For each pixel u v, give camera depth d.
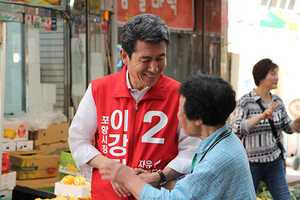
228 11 5.74
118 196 1.73
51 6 4.75
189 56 6.03
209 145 1.44
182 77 6.02
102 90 1.79
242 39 5.69
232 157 1.35
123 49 1.65
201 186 1.32
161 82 1.78
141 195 1.39
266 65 3.22
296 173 4.55
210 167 1.33
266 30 5.59
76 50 4.86
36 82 4.74
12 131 4.16
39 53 4.76
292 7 5.66
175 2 5.79
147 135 1.73
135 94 1.76
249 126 3.07
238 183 1.35
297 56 5.51
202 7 5.90
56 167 4.02
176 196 1.32
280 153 3.24
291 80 5.53
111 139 1.76
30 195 3.97
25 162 3.79
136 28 1.56
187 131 1.50
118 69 5.16
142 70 1.60
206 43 5.93
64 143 4.66
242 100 3.26
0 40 2.32
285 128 3.31
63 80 4.90
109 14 4.95
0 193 3.10
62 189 2.61
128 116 1.75
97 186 1.79
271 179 3.22
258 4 5.62
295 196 3.86
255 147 3.17
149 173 1.66
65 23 4.87
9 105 4.53
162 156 1.74
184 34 5.96
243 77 5.68
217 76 1.46
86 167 1.82
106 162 1.51
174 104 1.76
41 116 4.45
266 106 3.23
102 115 1.78
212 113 1.39
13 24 4.53
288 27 5.52
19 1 4.53
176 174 1.69
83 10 4.78
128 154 1.73
